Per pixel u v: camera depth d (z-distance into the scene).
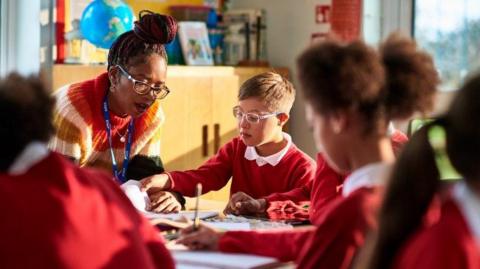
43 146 1.52
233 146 3.05
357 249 1.58
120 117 2.88
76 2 3.82
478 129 1.22
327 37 1.74
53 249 1.41
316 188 2.42
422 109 1.61
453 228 1.24
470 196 1.27
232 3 4.82
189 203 2.99
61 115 2.80
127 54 2.77
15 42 3.68
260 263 1.86
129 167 2.92
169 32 2.77
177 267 1.86
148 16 2.77
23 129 1.47
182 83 3.99
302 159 2.93
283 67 4.68
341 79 1.57
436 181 1.31
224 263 1.85
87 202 1.50
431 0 4.45
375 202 1.55
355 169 1.63
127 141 2.92
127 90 2.79
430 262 1.22
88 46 3.80
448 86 4.33
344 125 1.59
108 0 3.68
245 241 1.96
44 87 1.53
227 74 4.28
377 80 1.58
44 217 1.42
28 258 1.39
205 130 4.14
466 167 1.25
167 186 2.88
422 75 1.61
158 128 2.97
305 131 4.63
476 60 4.29
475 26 4.31
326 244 1.62
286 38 4.68
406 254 1.27
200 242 2.00
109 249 1.50
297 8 4.63
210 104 4.16
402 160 1.33
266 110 2.87
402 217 1.31
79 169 1.59
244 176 3.00
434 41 4.45
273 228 2.37
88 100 2.84
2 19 3.67
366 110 1.58
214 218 2.54
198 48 4.34
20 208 1.41
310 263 1.64
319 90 1.59
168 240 2.13
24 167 1.48
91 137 2.84
